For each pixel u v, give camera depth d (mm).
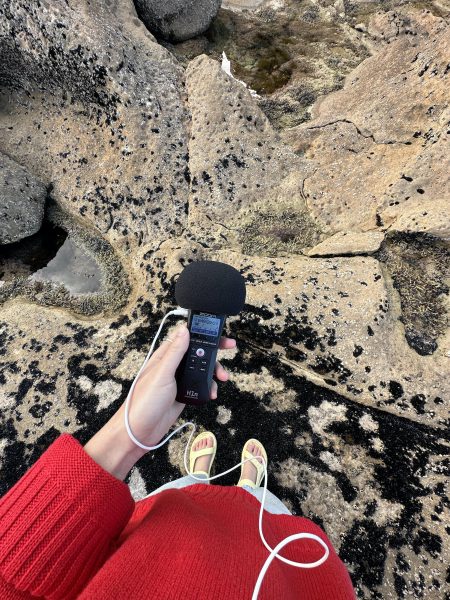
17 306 3072
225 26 5578
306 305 2559
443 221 2717
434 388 2277
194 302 1356
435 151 2979
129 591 700
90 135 3668
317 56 5141
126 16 3900
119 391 2465
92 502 814
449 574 1803
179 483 1919
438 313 2584
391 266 2787
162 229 3344
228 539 1012
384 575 1826
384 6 5695
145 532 887
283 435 2223
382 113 3404
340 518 1977
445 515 1934
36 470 845
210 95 3537
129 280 3234
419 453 2115
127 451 1018
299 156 3531
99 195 3578
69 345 2727
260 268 2832
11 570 761
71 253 3561
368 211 3121
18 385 2566
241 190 3400
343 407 2287
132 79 3432
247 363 2471
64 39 3260
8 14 3301
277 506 1851
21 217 3514
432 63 3260
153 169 3461
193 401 1339
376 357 2361
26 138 3916
